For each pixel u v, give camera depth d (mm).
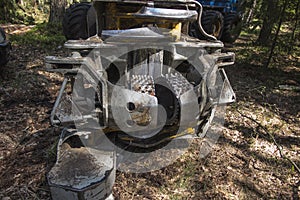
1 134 3002
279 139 3266
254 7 6789
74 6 5215
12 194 2240
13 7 11812
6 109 3541
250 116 3742
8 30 8062
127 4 2309
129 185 2379
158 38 2271
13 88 4129
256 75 5418
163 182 2441
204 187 2406
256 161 2834
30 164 2564
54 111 2182
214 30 6773
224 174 2605
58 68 2045
